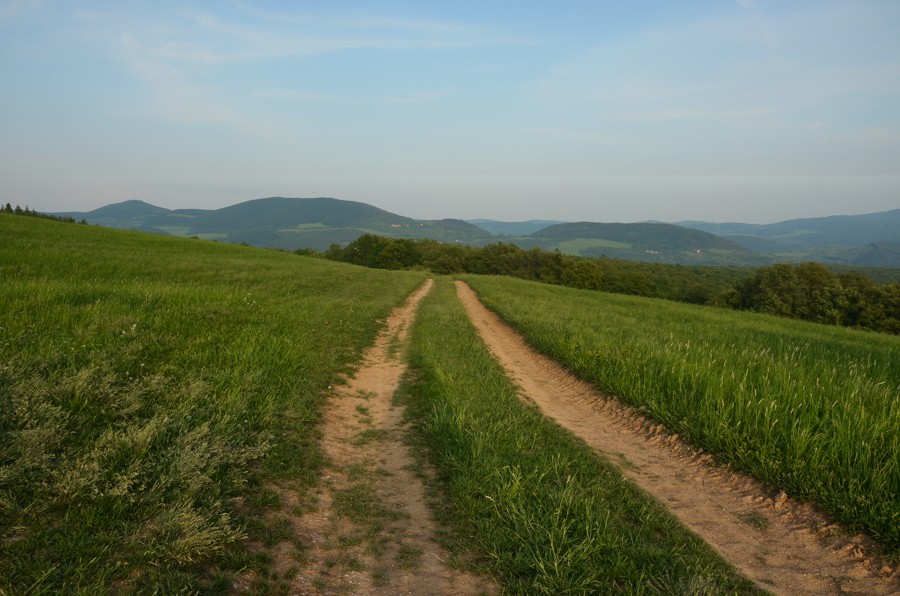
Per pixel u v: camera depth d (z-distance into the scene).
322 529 4.32
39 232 33.84
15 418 4.52
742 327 21.23
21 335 7.17
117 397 5.56
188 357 7.98
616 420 8.57
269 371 8.27
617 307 29.42
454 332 16.12
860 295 51.97
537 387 10.81
